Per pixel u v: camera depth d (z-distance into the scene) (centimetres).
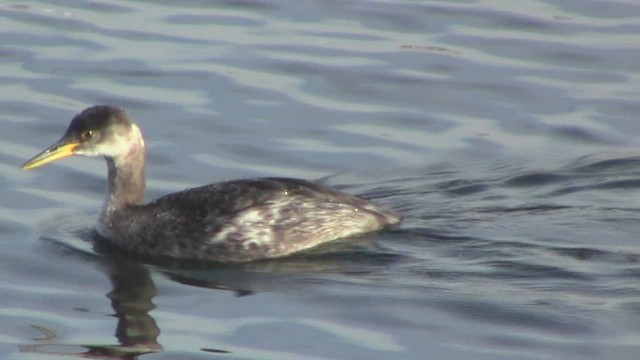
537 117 3123
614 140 3020
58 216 2684
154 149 2950
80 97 3150
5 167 2861
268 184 2575
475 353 2177
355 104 3173
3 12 3572
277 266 2497
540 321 2277
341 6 3634
